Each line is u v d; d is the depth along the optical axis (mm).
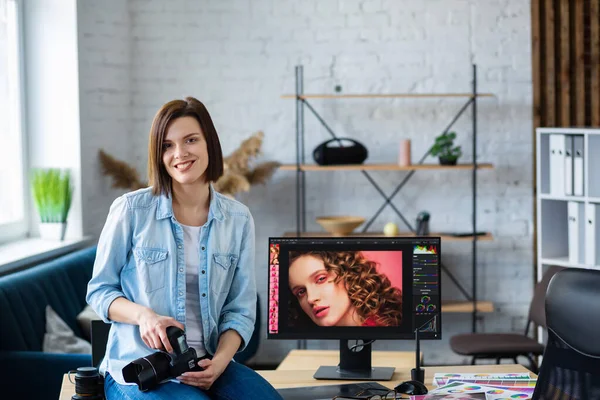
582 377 2453
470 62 5770
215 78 5844
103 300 2484
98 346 2855
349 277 3045
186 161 2475
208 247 2557
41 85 5191
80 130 5211
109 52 5559
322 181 5891
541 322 4734
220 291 2609
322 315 3035
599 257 4867
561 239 5152
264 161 5879
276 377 3016
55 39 5164
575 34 5695
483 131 5812
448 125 5824
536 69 5742
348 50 5793
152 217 2521
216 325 2580
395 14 5770
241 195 5898
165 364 2334
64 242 5016
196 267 2551
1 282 3979
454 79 5781
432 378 2980
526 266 5875
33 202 5223
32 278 4176
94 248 4980
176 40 5828
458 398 2574
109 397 2492
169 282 2508
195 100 2555
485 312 5891
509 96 5781
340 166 5426
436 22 5762
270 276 3049
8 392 3697
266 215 5910
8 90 5047
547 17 5699
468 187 5852
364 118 5828
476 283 5879
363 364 3051
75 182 5219
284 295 3045
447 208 5863
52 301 4246
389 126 5828
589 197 4836
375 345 5953
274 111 5848
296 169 5535
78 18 5188
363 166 5406
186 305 2543
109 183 5582
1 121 4980
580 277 2496
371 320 3029
